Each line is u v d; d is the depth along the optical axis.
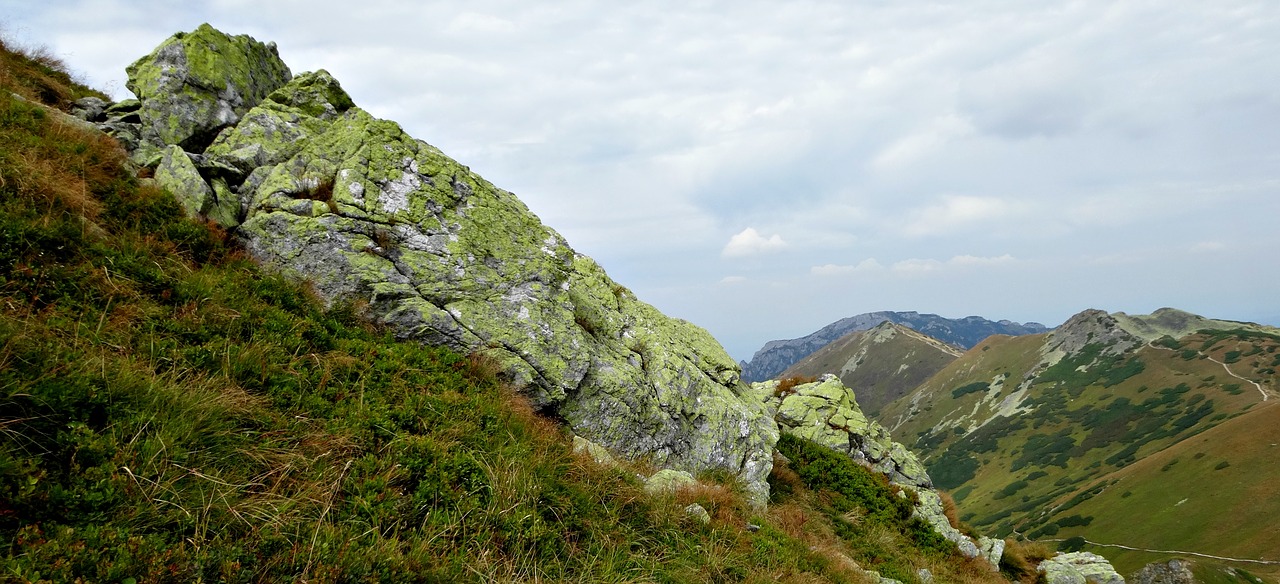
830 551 12.34
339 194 12.22
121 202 9.81
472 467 7.76
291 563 5.23
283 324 9.16
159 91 13.70
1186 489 113.94
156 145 13.27
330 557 5.41
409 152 13.98
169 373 6.86
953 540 19.77
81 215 8.80
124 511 4.96
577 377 12.38
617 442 12.69
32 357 5.84
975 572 18.30
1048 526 127.00
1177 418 166.25
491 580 6.23
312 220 11.51
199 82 14.22
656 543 8.72
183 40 14.53
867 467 22.00
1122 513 117.19
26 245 7.55
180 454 5.67
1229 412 150.75
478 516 7.05
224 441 6.29
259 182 12.58
